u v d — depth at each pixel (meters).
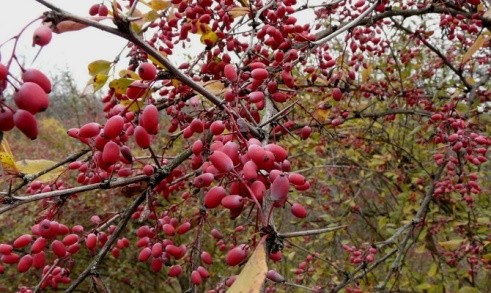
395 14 2.46
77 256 5.95
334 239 4.78
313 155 5.04
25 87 0.78
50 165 1.52
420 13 2.47
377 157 4.45
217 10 1.95
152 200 1.44
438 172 3.05
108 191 5.28
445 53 4.52
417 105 3.85
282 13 1.76
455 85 3.71
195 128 1.33
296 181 1.03
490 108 3.38
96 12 1.42
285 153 1.00
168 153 4.22
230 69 1.26
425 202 2.98
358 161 5.34
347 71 2.60
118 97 1.48
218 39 1.90
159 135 4.41
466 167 3.55
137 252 6.05
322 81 2.40
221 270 5.40
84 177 1.57
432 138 3.79
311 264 3.89
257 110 1.61
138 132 1.04
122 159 1.20
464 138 2.42
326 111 2.27
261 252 0.76
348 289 3.62
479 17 2.40
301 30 1.75
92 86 1.52
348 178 5.23
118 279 6.35
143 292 6.84
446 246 3.24
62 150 7.69
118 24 0.89
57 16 0.82
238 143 1.16
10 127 0.79
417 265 5.67
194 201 3.24
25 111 0.78
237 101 1.23
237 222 4.71
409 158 4.75
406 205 4.21
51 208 1.42
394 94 3.65
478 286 4.51
